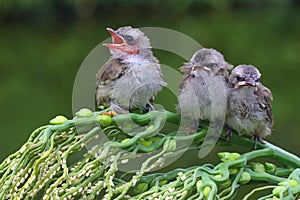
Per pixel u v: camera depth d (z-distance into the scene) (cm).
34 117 1967
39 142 381
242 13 4497
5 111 2062
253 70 486
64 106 2148
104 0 4200
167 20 4256
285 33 3578
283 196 368
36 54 3109
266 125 471
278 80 2445
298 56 2875
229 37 3438
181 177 370
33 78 2623
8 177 381
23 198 387
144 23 4038
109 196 369
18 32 3834
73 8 4056
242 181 388
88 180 378
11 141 1672
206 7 4456
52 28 3959
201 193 361
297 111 1973
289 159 420
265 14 4419
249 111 463
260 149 450
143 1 4344
